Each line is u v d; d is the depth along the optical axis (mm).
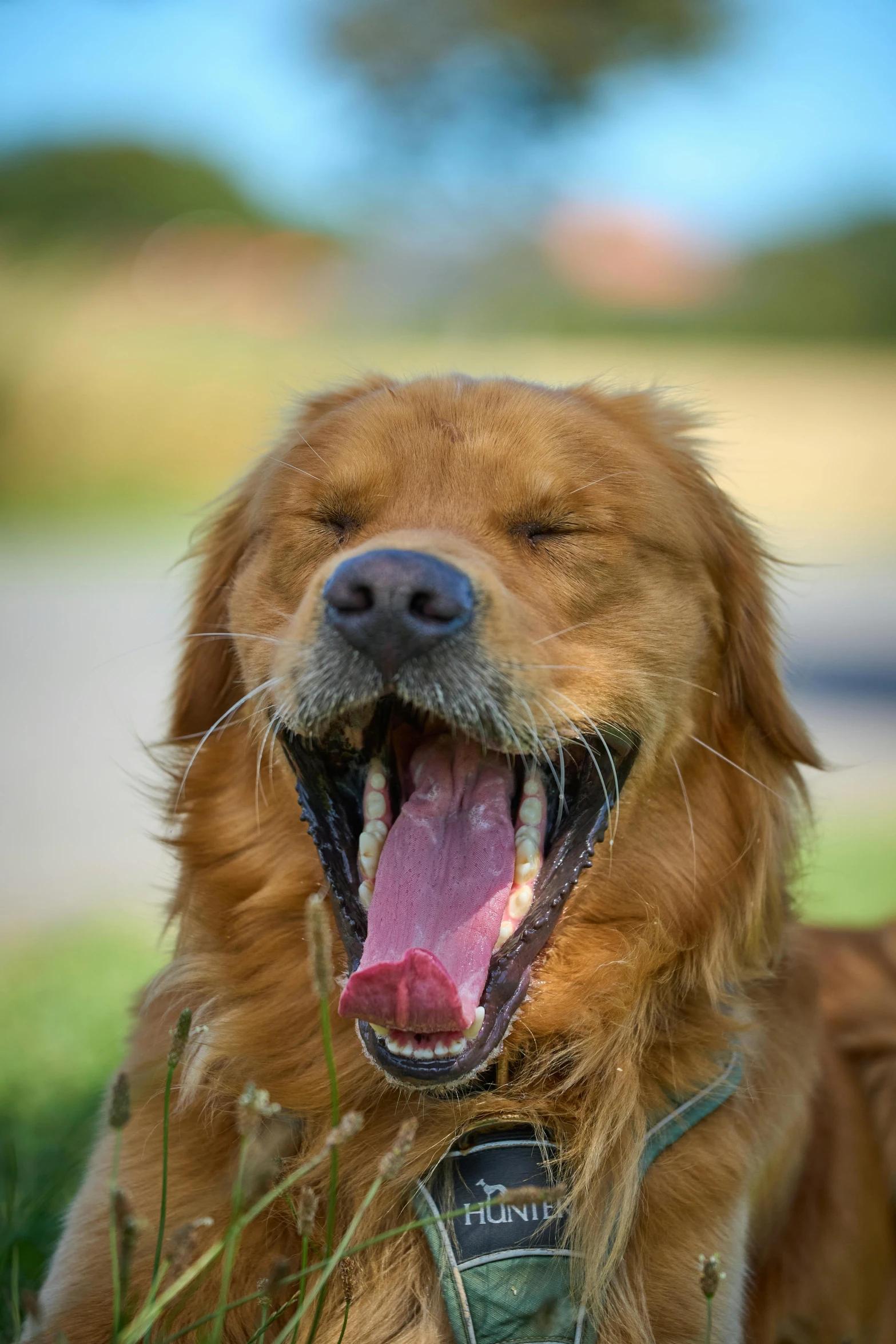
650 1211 3217
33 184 72812
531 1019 3412
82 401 25734
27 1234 3912
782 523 25797
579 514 3521
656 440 3959
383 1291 3131
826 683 14273
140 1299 3066
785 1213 3799
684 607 3699
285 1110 3348
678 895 3555
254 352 30172
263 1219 3145
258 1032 3432
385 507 3541
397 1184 3207
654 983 3463
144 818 9570
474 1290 3066
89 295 29938
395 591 3082
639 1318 3109
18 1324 3367
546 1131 3320
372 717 3438
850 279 68562
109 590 18406
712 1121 3357
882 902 7605
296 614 3350
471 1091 3348
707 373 43906
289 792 3516
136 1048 3619
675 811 3625
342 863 3438
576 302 64875
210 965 3572
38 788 10234
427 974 3004
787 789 3918
